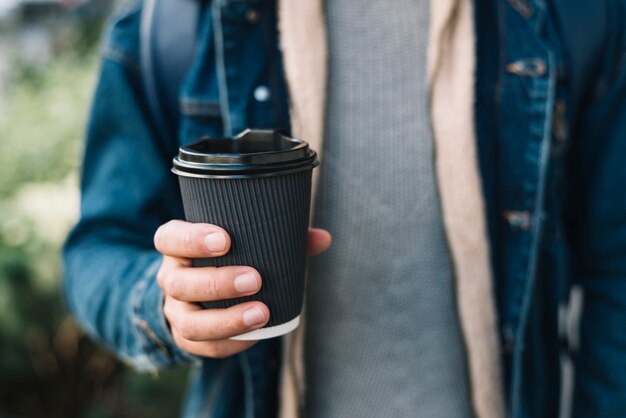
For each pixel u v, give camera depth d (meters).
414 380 0.79
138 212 0.77
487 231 0.76
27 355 1.76
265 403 0.79
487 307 0.77
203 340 0.60
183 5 0.77
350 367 0.79
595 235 0.83
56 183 2.14
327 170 0.77
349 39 0.77
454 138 0.74
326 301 0.78
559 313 0.83
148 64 0.77
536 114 0.76
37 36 4.37
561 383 0.84
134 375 1.69
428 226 0.77
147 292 0.68
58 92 2.90
